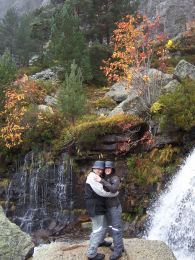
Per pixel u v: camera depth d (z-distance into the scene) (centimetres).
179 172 1311
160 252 818
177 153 1352
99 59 2398
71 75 1841
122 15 2678
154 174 1363
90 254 759
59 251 826
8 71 1944
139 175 1398
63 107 1753
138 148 1452
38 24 2875
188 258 1144
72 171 1555
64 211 1548
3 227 1033
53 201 1584
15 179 1689
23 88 1975
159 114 1382
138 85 1531
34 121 1698
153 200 1344
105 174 741
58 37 2364
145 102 1495
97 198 736
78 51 2280
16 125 1670
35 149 1659
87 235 1456
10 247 1002
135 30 1666
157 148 1395
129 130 1451
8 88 1867
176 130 1348
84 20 2706
